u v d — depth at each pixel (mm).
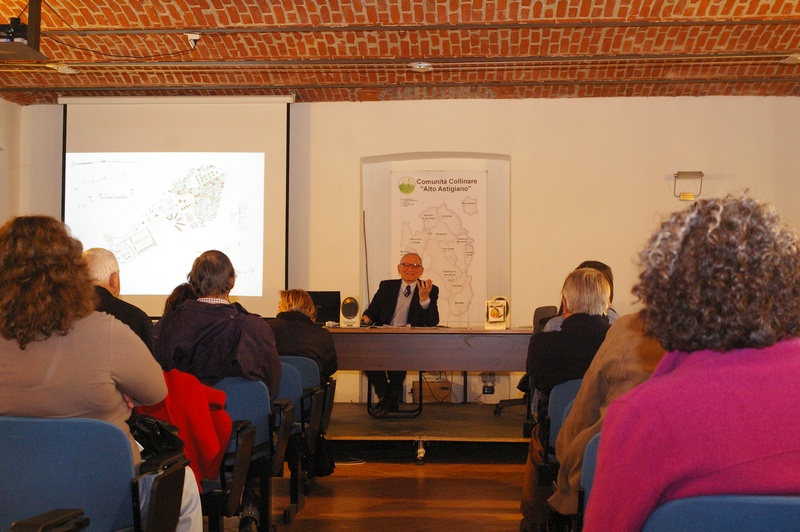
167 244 7559
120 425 1878
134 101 7555
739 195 1078
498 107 7555
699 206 1064
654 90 7297
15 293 1725
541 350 2979
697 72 6875
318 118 7688
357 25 6141
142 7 5977
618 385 1949
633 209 7430
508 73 6965
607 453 1036
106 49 6609
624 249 7430
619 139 7461
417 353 5430
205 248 7535
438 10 5938
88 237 7594
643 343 1930
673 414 990
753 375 994
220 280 3027
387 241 7875
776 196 7332
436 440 5152
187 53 6664
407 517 3840
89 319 1824
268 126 7520
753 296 986
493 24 6055
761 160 7355
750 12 5832
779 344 1019
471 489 4445
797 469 977
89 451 1642
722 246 1000
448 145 7574
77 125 7605
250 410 2848
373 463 5152
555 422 2812
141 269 7562
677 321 1025
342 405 6797
